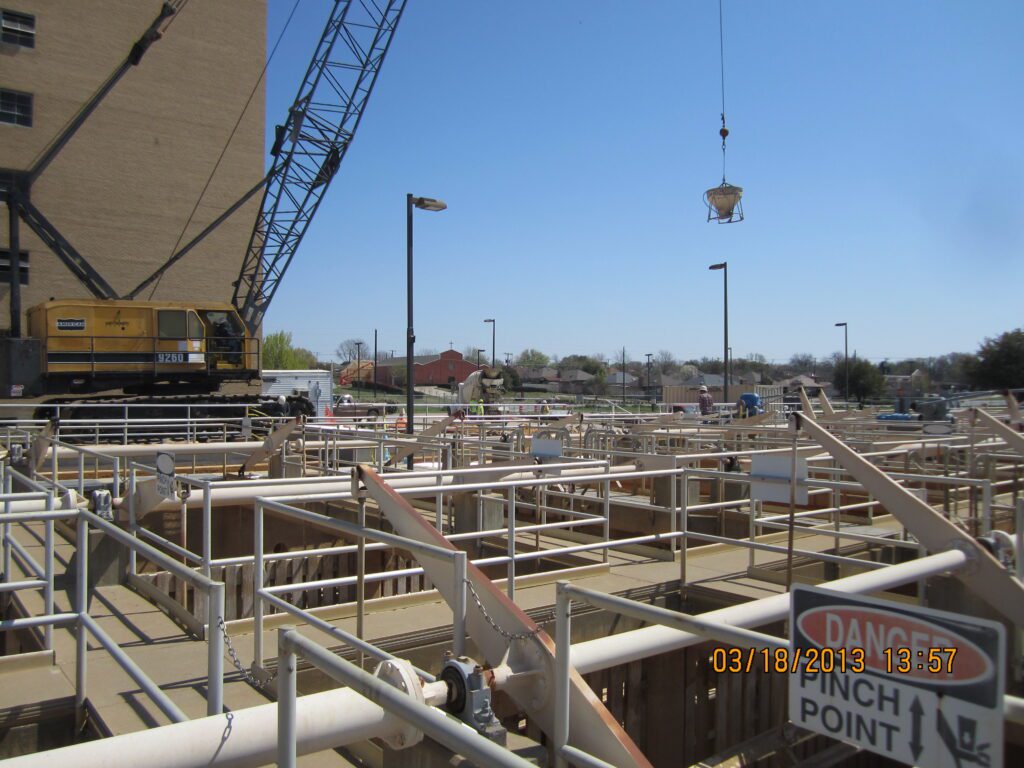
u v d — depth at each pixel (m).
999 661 1.87
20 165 31.77
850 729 2.20
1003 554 5.18
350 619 6.70
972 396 25.30
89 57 33.41
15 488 10.54
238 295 36.50
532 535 10.43
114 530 5.03
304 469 12.97
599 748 3.34
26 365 23.61
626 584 7.82
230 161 37.06
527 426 18.48
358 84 32.00
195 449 13.49
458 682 3.53
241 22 37.44
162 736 3.07
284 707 2.80
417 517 4.48
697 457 9.98
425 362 87.19
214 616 3.99
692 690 6.49
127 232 34.44
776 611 4.04
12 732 5.00
